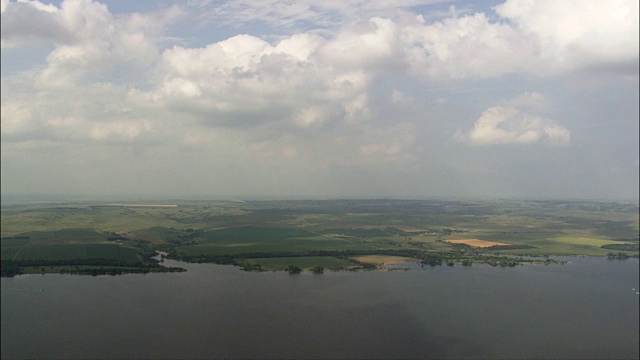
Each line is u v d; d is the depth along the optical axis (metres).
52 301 174.50
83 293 185.62
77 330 145.25
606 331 152.25
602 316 166.25
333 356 130.38
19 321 152.62
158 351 131.38
